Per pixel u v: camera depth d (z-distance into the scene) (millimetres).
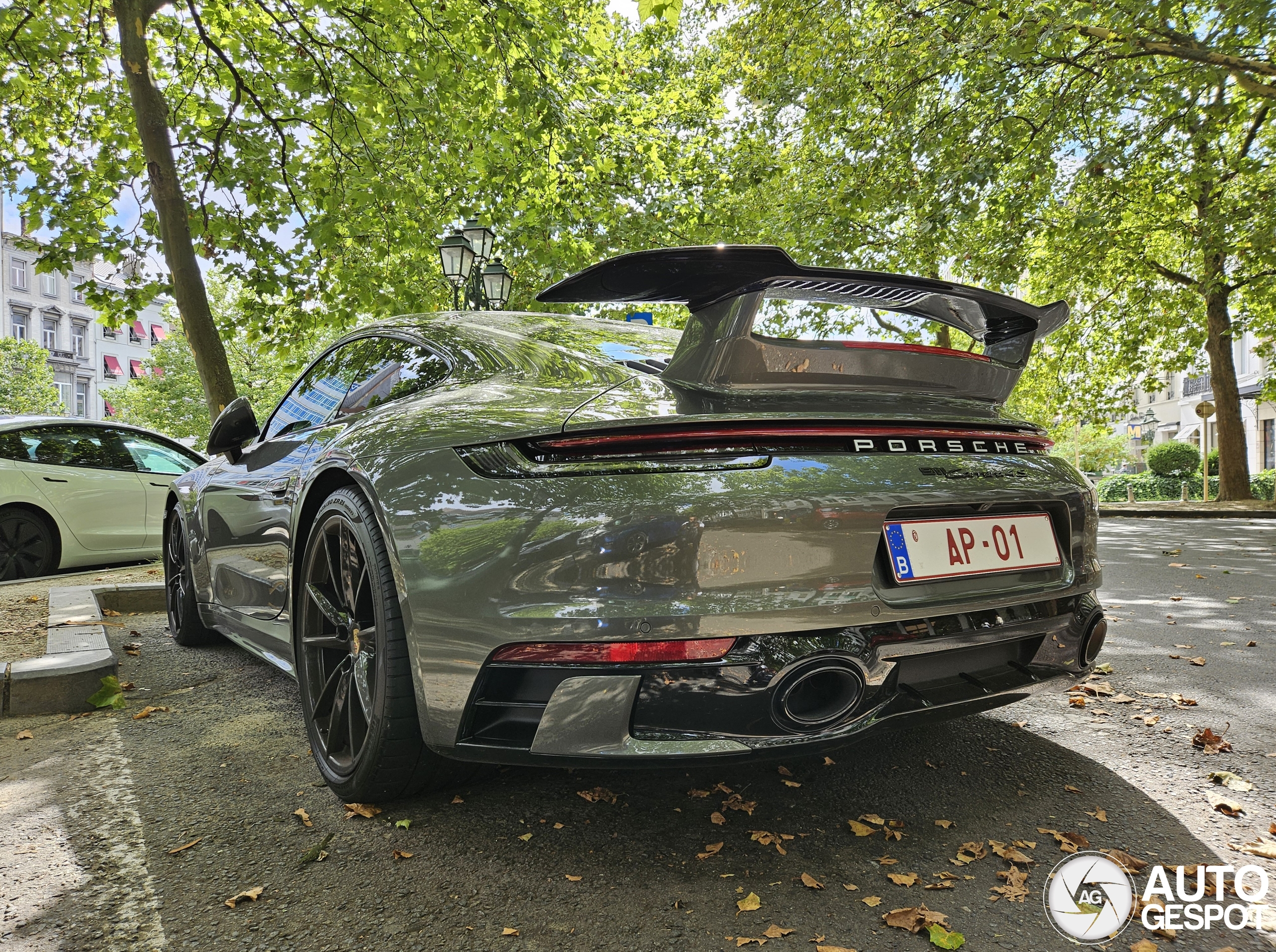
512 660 1646
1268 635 4008
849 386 1901
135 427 7277
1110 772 2238
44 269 9617
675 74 15648
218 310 29516
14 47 9039
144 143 7309
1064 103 9805
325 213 9297
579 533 1591
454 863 1752
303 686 2359
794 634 1611
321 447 2543
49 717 2883
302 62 9312
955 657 1848
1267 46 9445
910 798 2062
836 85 11883
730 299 1799
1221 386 17219
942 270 13555
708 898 1599
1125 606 4957
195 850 1835
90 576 6160
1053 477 2064
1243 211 12250
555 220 11375
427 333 2492
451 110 9430
